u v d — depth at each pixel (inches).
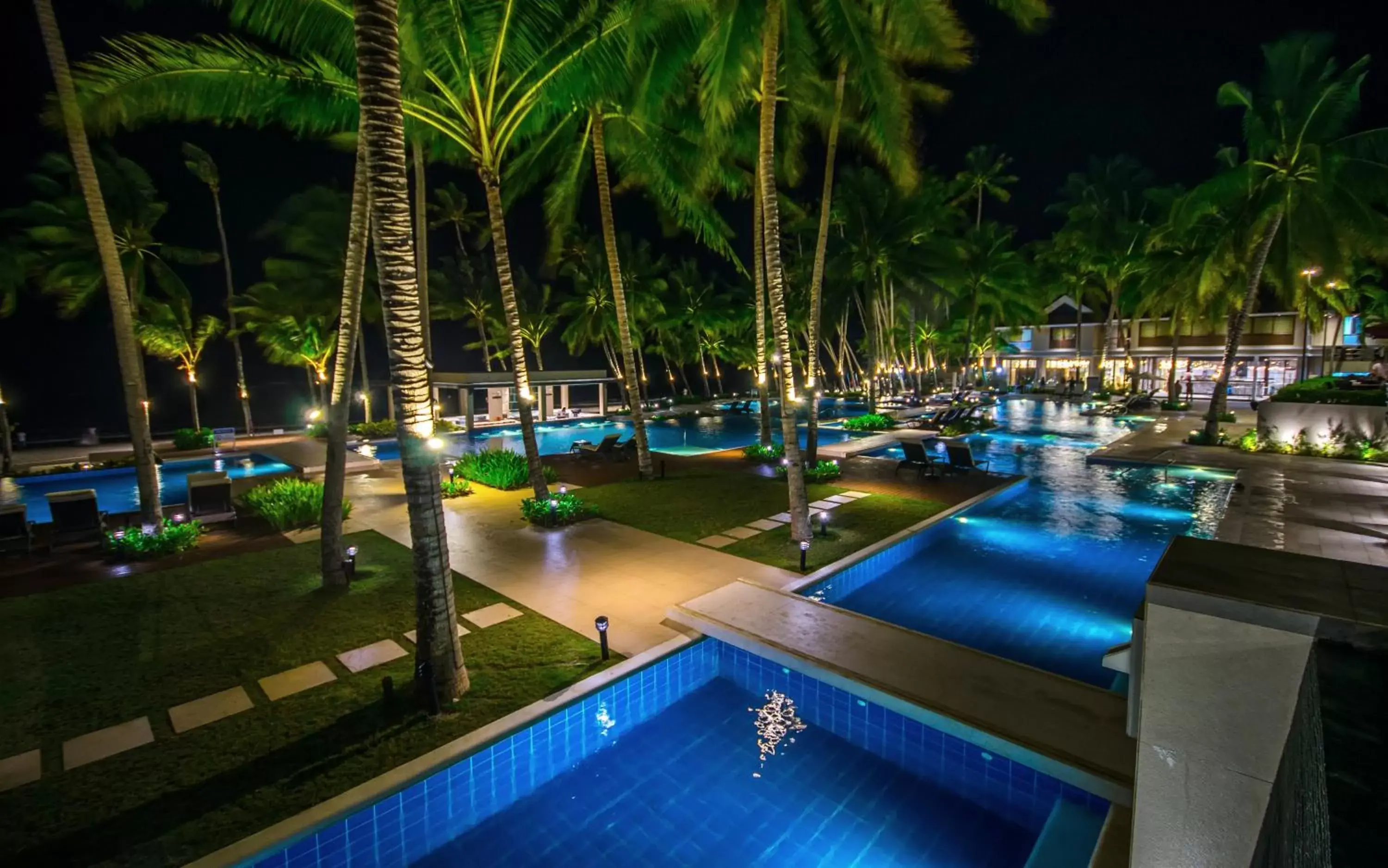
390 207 213.8
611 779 214.2
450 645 230.1
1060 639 297.3
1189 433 894.4
